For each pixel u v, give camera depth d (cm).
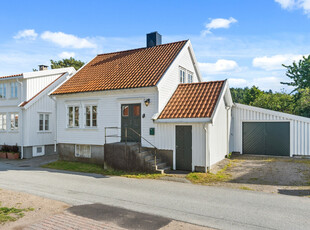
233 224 631
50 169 1477
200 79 2034
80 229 591
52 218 654
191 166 1310
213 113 1243
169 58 1605
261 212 716
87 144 1642
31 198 828
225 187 1013
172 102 1461
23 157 1961
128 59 1831
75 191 951
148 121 1434
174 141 1353
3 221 625
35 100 2025
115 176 1245
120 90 1477
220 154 1490
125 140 1422
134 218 666
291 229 602
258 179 1124
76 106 1703
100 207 754
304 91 2180
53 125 2197
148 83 1395
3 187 1002
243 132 1811
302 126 1630
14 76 2005
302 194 902
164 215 692
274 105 2505
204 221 650
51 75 2236
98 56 2145
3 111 2138
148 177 1200
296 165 1371
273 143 1722
